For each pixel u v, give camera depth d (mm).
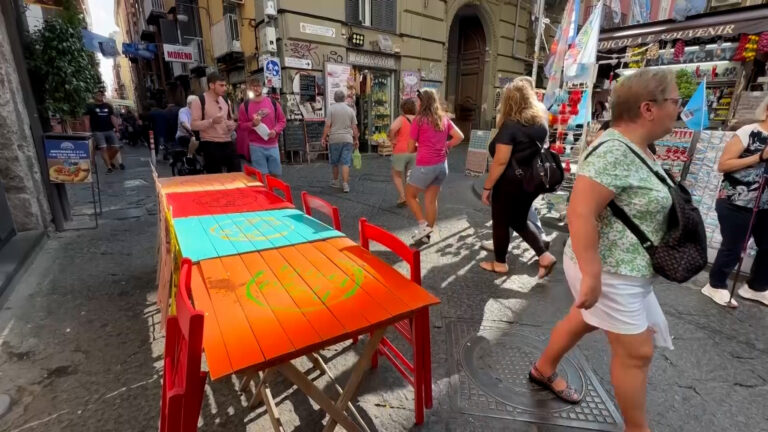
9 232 3930
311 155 10781
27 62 4395
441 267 3754
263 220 2637
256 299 1581
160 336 2570
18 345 2451
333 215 2396
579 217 1435
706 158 3711
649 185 1442
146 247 4148
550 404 2039
